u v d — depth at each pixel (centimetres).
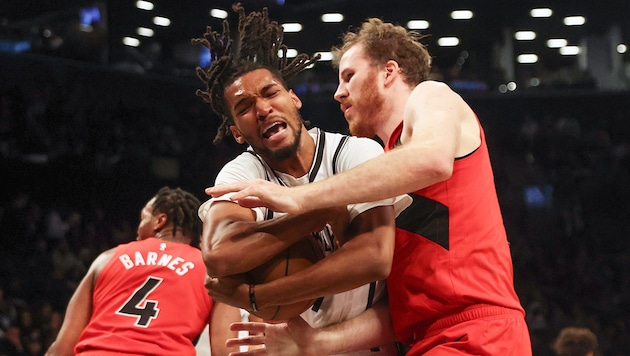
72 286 1145
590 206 1758
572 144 1811
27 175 1392
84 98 1537
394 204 244
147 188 1529
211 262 226
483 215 253
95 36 1602
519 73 1939
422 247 251
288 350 251
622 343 1266
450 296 246
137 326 350
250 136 246
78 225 1329
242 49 264
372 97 283
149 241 378
